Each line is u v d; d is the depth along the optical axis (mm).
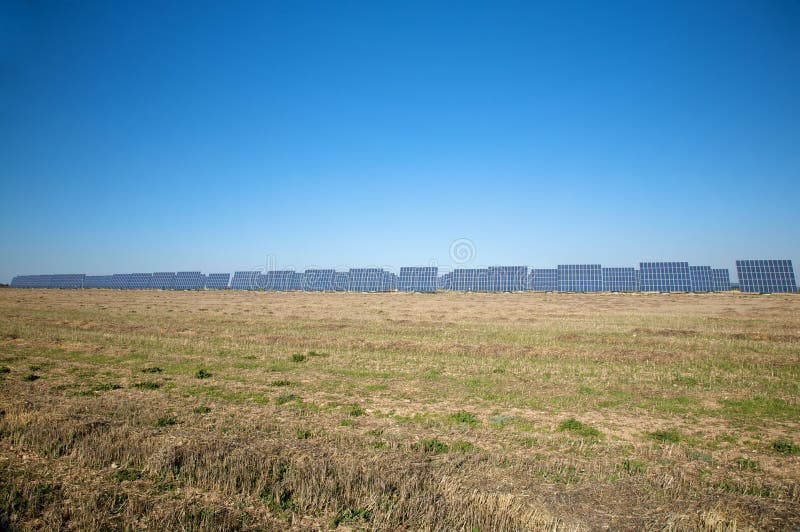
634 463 12789
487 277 108188
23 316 50750
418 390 20609
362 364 26000
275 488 10914
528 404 18578
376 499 10453
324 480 11211
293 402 18656
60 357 27938
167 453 12359
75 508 10164
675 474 12016
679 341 32938
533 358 28141
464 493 10797
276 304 73812
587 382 22047
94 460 12375
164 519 9680
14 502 10289
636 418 17016
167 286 135625
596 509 10242
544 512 10039
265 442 13672
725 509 10273
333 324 43812
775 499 10820
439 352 29797
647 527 9562
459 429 15492
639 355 28109
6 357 27594
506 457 12961
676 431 15633
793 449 13945
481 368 24953
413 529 9625
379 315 54031
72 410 16469
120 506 10328
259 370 24438
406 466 11984
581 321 46875
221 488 11180
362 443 13961
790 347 30297
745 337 34688
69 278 157500
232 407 17734
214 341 33875
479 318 50312
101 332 38062
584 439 14703
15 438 13820
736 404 18594
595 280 99062
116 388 20531
